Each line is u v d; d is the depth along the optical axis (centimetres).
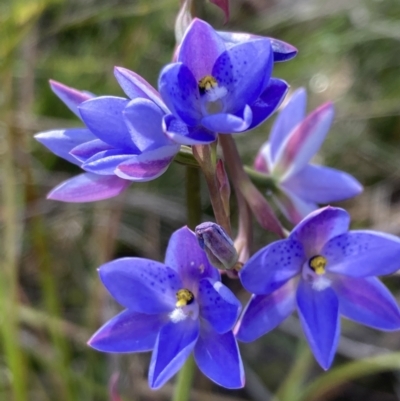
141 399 34
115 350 21
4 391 32
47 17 39
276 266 22
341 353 35
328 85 43
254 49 20
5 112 33
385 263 22
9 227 31
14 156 34
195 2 22
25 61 37
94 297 34
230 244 20
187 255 21
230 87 21
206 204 39
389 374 35
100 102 21
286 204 26
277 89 21
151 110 20
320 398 35
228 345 21
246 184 23
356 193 26
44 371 34
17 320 31
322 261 22
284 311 22
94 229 38
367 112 41
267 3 45
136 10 36
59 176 39
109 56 39
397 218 39
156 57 40
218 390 35
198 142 20
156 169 21
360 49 43
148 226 38
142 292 21
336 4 42
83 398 33
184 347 21
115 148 21
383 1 42
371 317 22
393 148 41
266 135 40
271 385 35
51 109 40
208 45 20
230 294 20
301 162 26
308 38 42
